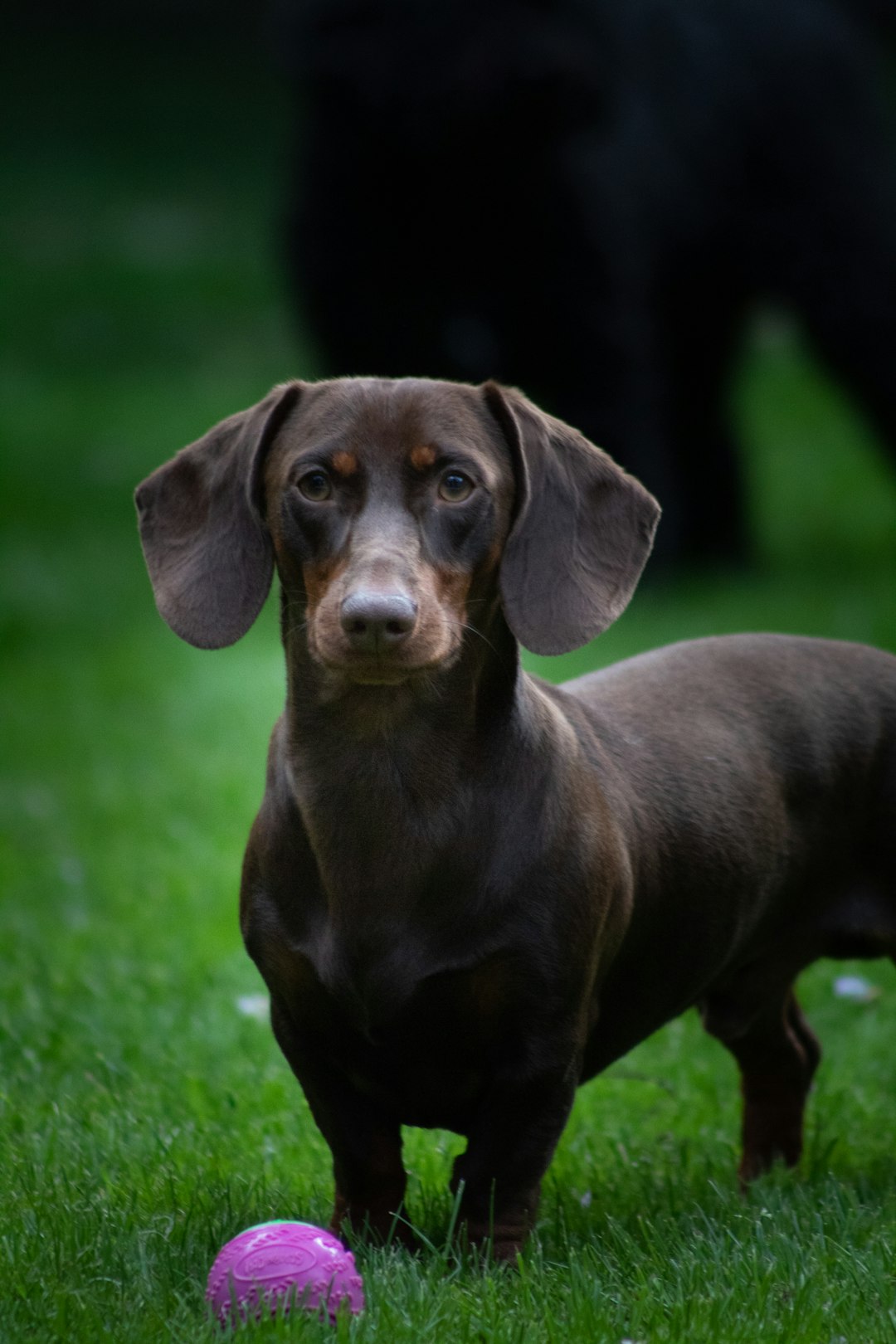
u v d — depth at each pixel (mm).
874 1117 8312
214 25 60500
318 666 6047
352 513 6023
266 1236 5762
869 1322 5746
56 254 43281
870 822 7469
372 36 17078
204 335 38719
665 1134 8125
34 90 55062
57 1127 7730
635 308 18516
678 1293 5871
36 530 25469
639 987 6754
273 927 6246
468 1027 6082
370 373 17969
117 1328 5555
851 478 27484
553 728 6363
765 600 19438
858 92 21344
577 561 6352
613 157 18484
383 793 5992
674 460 21031
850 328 20469
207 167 50188
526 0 17453
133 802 13797
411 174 17219
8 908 11375
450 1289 5805
